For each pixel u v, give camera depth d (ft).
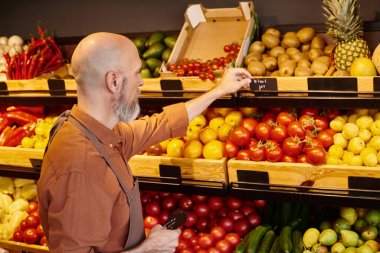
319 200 8.08
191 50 10.48
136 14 11.85
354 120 8.43
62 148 5.92
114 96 6.09
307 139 8.11
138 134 7.57
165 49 10.91
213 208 9.87
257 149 8.29
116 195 6.15
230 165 8.43
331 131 8.45
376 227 8.80
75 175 5.77
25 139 10.53
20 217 11.17
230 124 9.05
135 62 6.15
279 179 8.23
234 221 9.65
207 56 10.30
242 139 8.50
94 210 5.85
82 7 12.33
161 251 6.63
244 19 10.41
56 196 5.78
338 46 8.63
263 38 9.95
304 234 8.77
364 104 7.69
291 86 7.98
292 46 9.79
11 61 11.18
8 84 10.27
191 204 10.03
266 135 8.48
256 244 8.69
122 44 6.02
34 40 12.07
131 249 6.47
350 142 8.20
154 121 7.80
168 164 8.84
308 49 9.84
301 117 8.46
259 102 8.27
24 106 11.28
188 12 10.51
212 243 9.30
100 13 12.21
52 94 9.90
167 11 11.53
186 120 7.85
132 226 6.54
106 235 6.02
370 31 9.76
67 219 5.72
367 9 9.89
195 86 8.64
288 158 8.25
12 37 12.51
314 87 7.86
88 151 5.95
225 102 8.50
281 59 9.38
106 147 6.25
